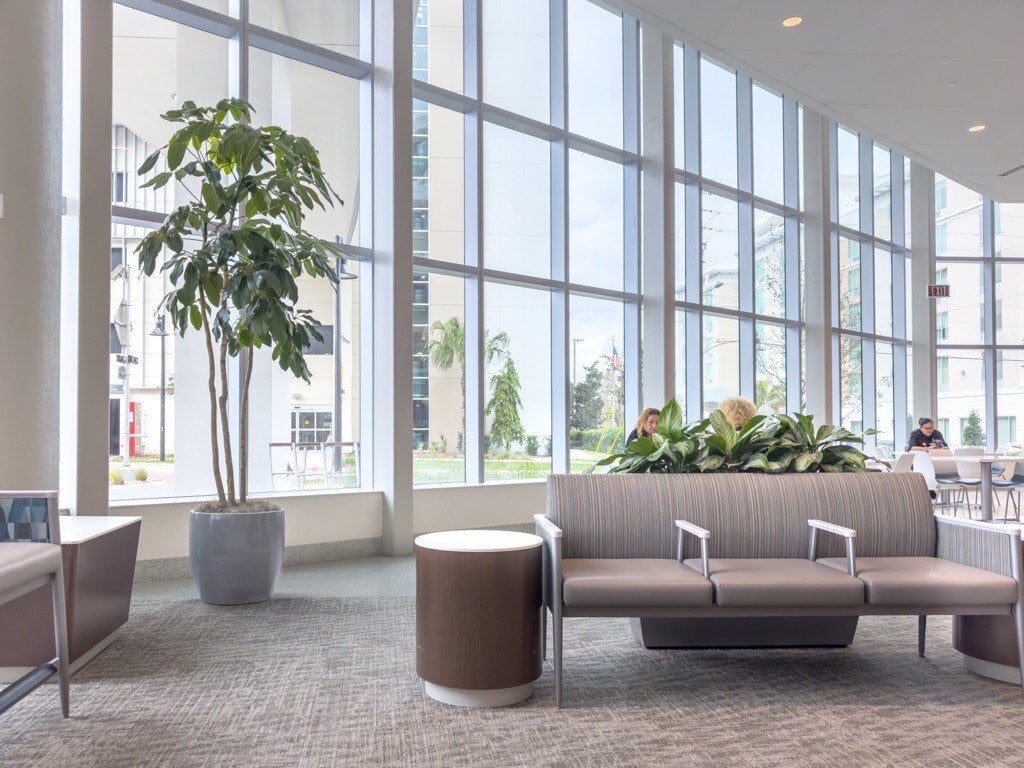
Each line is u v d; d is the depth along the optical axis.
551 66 8.31
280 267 4.29
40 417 4.07
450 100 7.22
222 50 6.09
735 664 3.25
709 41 5.93
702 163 9.81
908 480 3.54
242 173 4.37
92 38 4.63
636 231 8.84
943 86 6.70
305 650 3.44
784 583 2.81
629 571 2.94
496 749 2.37
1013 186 9.89
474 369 7.43
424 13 7.45
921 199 12.96
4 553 2.44
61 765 2.25
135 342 5.76
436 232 7.40
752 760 2.29
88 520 3.67
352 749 2.37
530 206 8.11
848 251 12.09
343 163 6.73
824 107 7.22
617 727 2.55
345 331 6.61
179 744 2.40
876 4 5.36
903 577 2.87
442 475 7.33
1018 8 5.39
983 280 13.16
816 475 3.56
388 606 4.31
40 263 4.09
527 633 2.79
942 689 2.94
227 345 4.72
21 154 4.02
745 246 10.24
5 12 3.99
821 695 2.87
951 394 13.14
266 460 6.20
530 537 2.98
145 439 5.77
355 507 6.08
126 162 5.91
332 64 6.33
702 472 3.75
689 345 9.44
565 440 8.16
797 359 10.95
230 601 4.30
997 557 3.00
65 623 2.67
